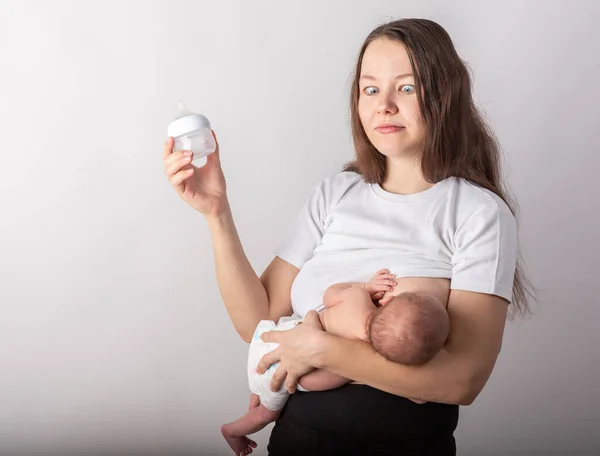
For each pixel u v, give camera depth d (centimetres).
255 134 269
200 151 162
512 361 281
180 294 278
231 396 283
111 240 274
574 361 280
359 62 170
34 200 271
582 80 264
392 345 141
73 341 279
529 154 268
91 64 266
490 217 153
